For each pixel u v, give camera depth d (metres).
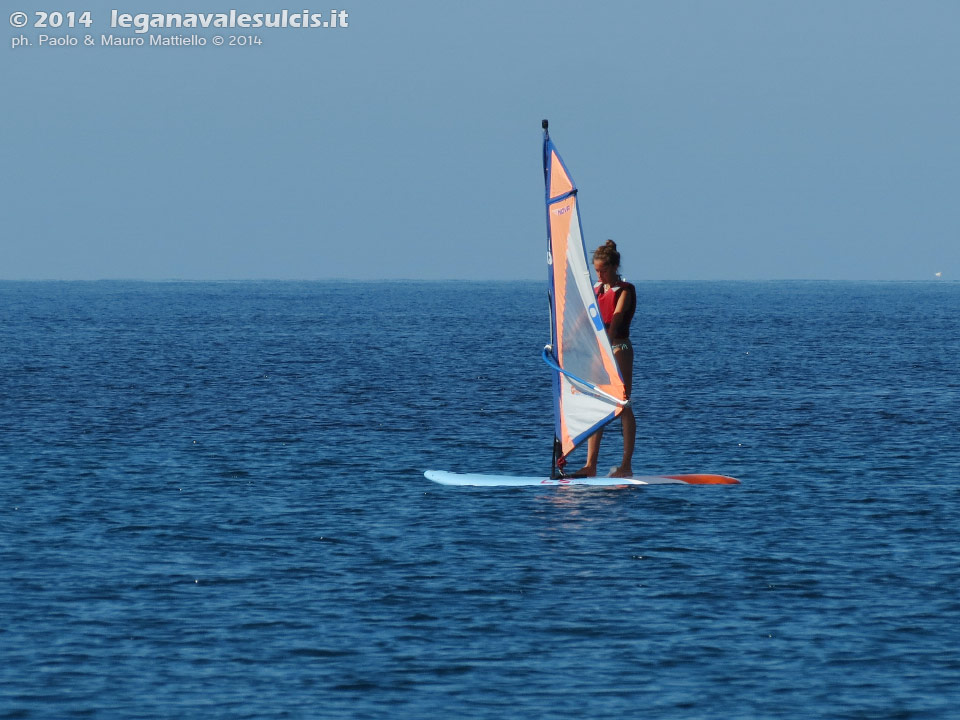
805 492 84.88
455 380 182.88
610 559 65.62
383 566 64.31
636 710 45.19
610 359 84.50
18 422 125.12
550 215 83.12
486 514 76.94
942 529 73.06
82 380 177.50
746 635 53.16
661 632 53.53
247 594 59.00
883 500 82.06
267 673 48.62
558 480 87.19
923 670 49.06
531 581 61.38
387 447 109.50
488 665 49.59
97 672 48.59
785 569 63.66
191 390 163.38
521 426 125.56
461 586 60.44
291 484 88.88
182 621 54.78
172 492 85.38
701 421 129.88
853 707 45.53
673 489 84.62
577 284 83.19
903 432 119.38
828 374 193.38
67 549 67.75
